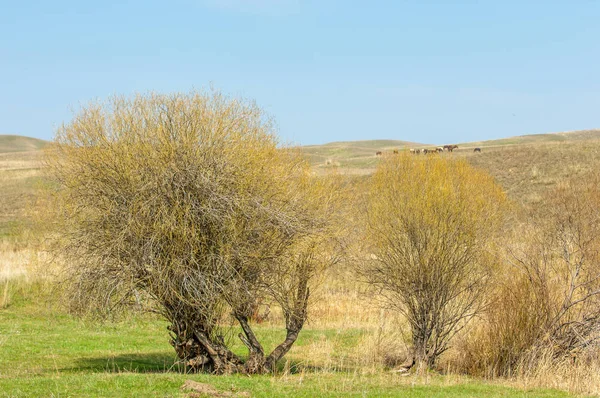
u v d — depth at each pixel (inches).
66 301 539.8
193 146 534.0
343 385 496.1
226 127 553.3
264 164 563.5
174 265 515.5
